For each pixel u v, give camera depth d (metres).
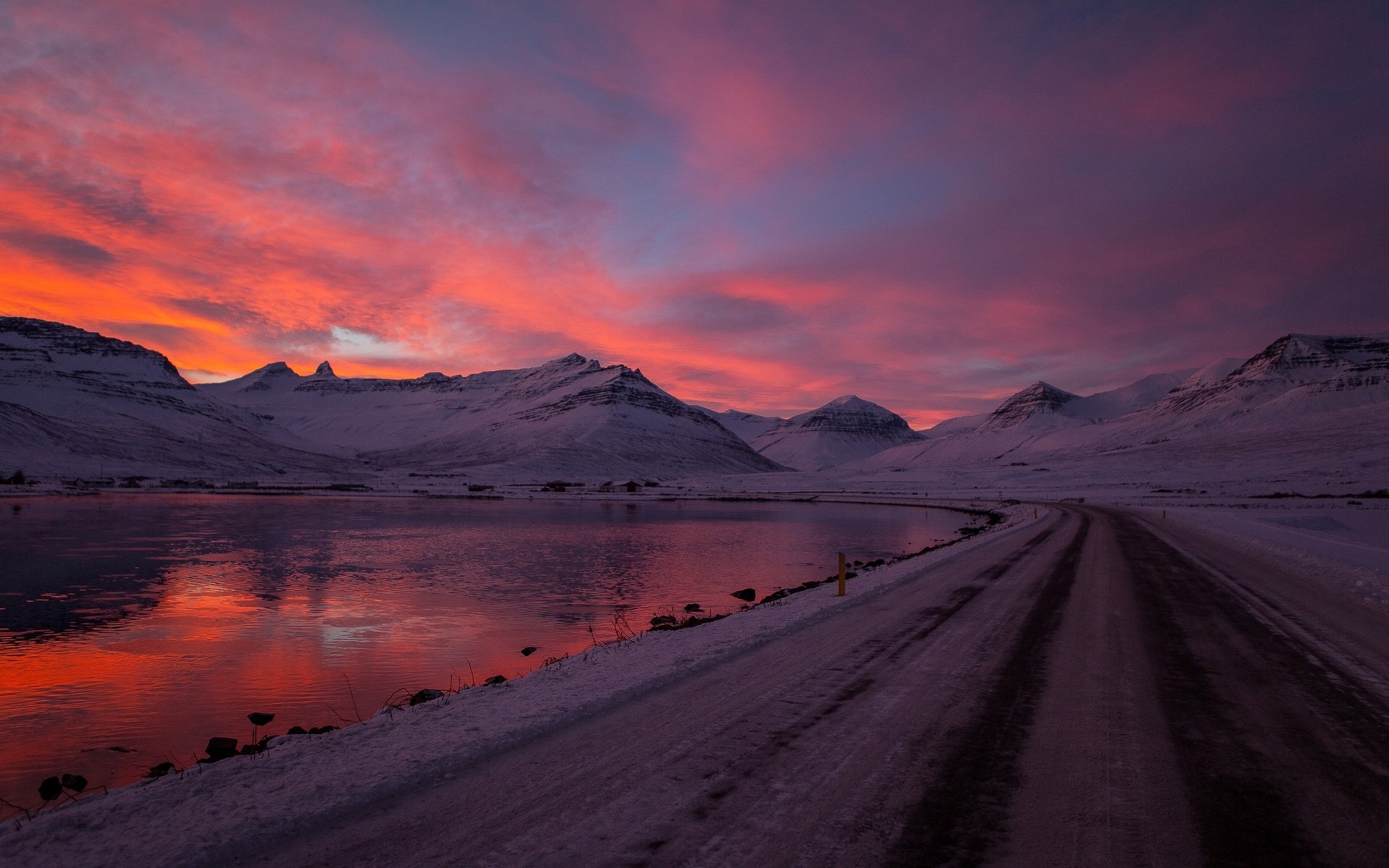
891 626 11.18
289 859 4.16
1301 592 14.66
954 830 4.40
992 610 12.49
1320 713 6.75
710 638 10.45
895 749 5.77
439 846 4.27
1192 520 39.12
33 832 4.63
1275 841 4.27
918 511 80.25
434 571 28.58
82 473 132.38
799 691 7.51
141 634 17.38
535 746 5.98
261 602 21.81
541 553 35.41
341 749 6.12
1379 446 127.94
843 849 4.15
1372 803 4.81
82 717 11.20
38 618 19.44
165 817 4.75
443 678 13.20
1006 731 6.20
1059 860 4.04
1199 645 9.70
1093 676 8.09
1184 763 5.50
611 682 7.98
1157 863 4.01
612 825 4.48
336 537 43.62
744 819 4.54
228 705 11.76
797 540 43.66
